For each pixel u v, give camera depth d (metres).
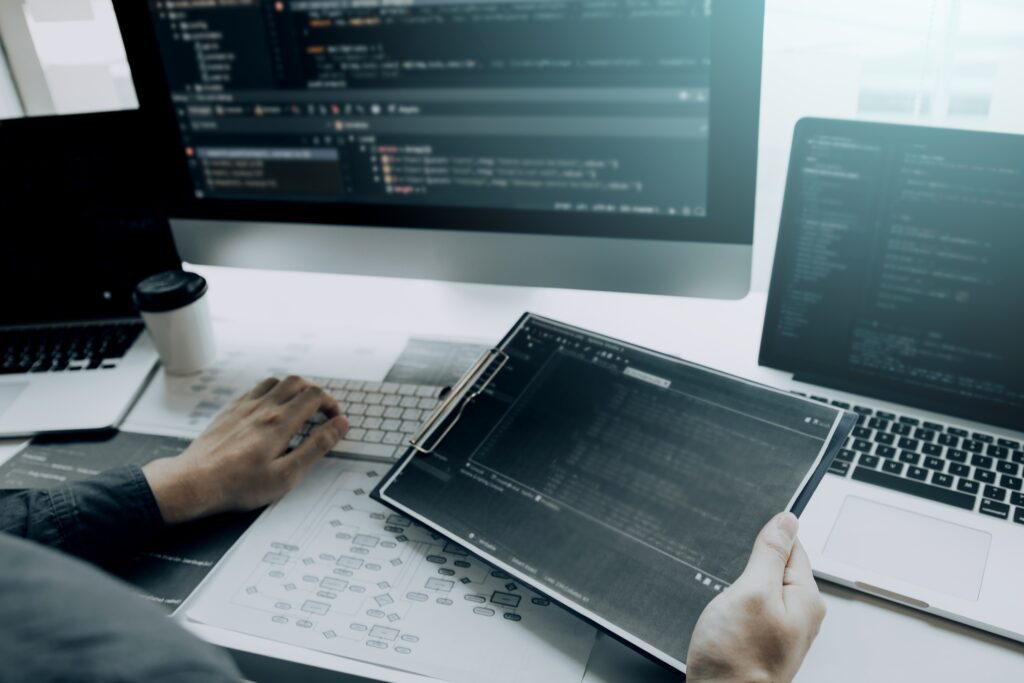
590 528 0.62
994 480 0.66
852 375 0.76
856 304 0.74
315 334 0.93
